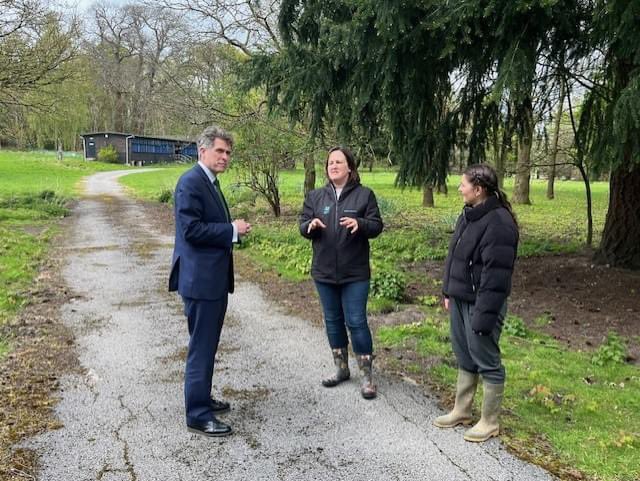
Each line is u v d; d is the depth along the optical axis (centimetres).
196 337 328
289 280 775
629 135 518
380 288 659
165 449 311
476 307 305
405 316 584
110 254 1014
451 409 365
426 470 289
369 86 655
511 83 515
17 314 594
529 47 543
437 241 1099
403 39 566
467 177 313
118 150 6072
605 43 571
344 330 405
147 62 4953
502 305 307
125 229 1384
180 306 644
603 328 556
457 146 812
